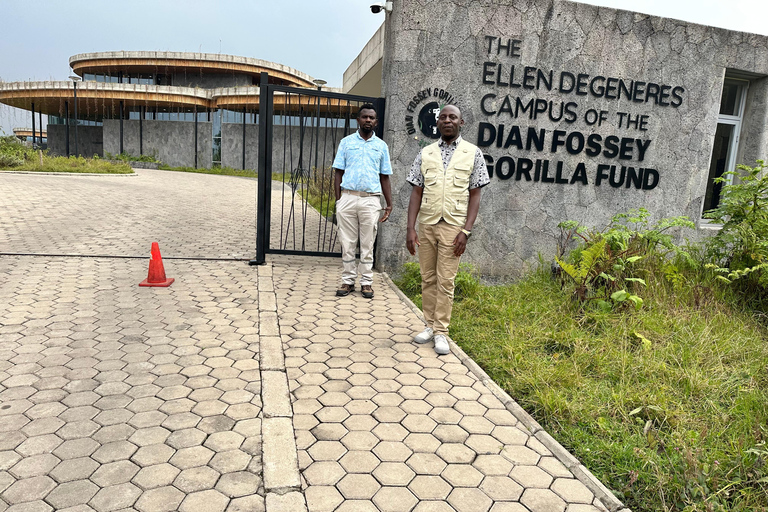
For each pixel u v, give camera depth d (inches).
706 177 276.1
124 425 106.2
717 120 271.9
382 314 186.7
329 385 129.0
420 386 131.3
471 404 123.6
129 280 214.5
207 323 167.8
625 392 131.8
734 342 170.7
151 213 422.0
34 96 1275.8
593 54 249.0
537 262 259.3
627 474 100.1
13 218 348.8
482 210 249.6
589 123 253.8
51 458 94.5
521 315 187.2
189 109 1363.2
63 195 495.8
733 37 266.5
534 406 125.0
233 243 306.5
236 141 1332.4
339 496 88.6
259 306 185.6
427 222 152.9
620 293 185.8
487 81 238.5
